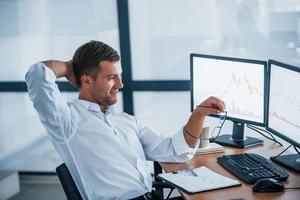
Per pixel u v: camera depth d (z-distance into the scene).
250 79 2.32
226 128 3.38
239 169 2.07
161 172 2.40
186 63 3.79
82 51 2.07
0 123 4.16
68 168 2.00
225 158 2.23
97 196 2.02
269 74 2.22
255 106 2.34
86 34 3.89
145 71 3.87
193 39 3.73
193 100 2.64
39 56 3.99
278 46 3.60
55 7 3.89
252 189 1.86
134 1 3.76
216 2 3.63
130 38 3.82
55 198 3.72
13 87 4.05
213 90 2.51
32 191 3.89
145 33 3.79
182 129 2.25
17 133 4.15
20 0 3.93
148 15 3.76
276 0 3.53
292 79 2.04
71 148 2.03
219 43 3.69
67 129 2.02
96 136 2.06
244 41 3.64
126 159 2.09
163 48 3.79
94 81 2.07
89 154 2.03
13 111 4.12
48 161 4.12
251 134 2.93
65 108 2.01
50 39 3.95
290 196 1.79
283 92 2.12
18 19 3.96
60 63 2.08
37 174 4.15
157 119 3.92
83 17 3.87
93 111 2.13
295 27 3.54
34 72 1.94
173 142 2.25
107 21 3.84
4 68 4.06
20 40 4.00
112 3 3.80
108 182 2.02
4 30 4.00
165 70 3.84
